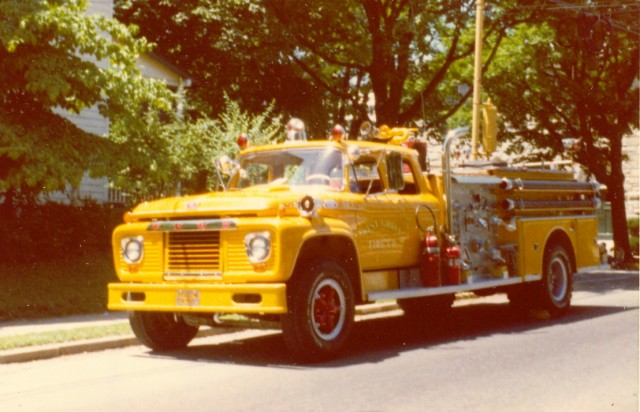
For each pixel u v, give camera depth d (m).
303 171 10.60
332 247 9.90
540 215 13.37
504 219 12.70
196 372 8.84
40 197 19.23
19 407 7.28
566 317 13.42
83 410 7.11
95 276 16.25
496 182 12.44
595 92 28.44
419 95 26.67
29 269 15.77
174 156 17.80
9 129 14.04
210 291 9.16
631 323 12.43
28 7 13.98
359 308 14.30
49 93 13.91
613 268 28.05
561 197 13.98
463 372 8.59
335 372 8.69
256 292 8.91
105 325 11.69
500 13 23.31
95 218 17.61
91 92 14.95
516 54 28.45
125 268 9.92
